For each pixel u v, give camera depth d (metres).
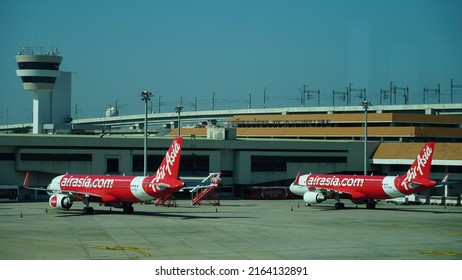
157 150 167.00
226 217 108.94
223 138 175.25
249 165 176.00
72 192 111.44
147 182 107.56
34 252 68.50
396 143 184.88
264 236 83.38
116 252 69.06
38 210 120.06
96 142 160.38
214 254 68.81
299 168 180.88
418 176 121.31
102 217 106.31
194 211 122.31
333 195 132.62
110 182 111.88
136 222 98.44
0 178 152.75
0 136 150.50
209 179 149.50
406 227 95.94
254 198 169.25
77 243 75.25
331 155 184.00
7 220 100.56
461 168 171.50
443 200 151.50
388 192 126.00
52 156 156.12
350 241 79.62
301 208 134.50
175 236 82.38
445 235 86.44
